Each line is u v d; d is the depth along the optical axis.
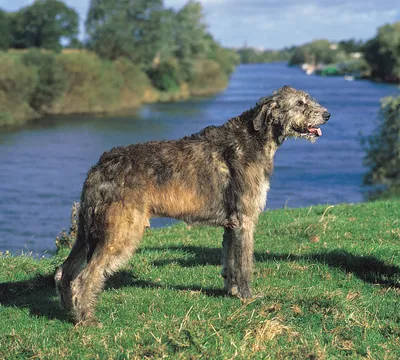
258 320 5.50
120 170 5.68
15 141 34.44
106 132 38.56
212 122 43.66
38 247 16.09
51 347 5.21
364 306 6.06
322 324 5.60
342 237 9.07
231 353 4.85
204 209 6.05
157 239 9.65
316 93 68.56
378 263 7.46
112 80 54.69
